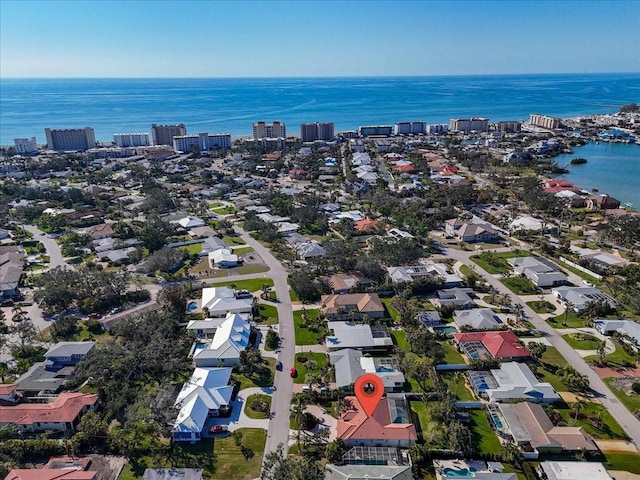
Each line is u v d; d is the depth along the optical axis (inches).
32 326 4347.9
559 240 6884.8
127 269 6058.1
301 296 5172.2
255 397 3550.7
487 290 5329.7
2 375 3841.0
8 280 5482.3
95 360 3742.6
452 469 2883.9
